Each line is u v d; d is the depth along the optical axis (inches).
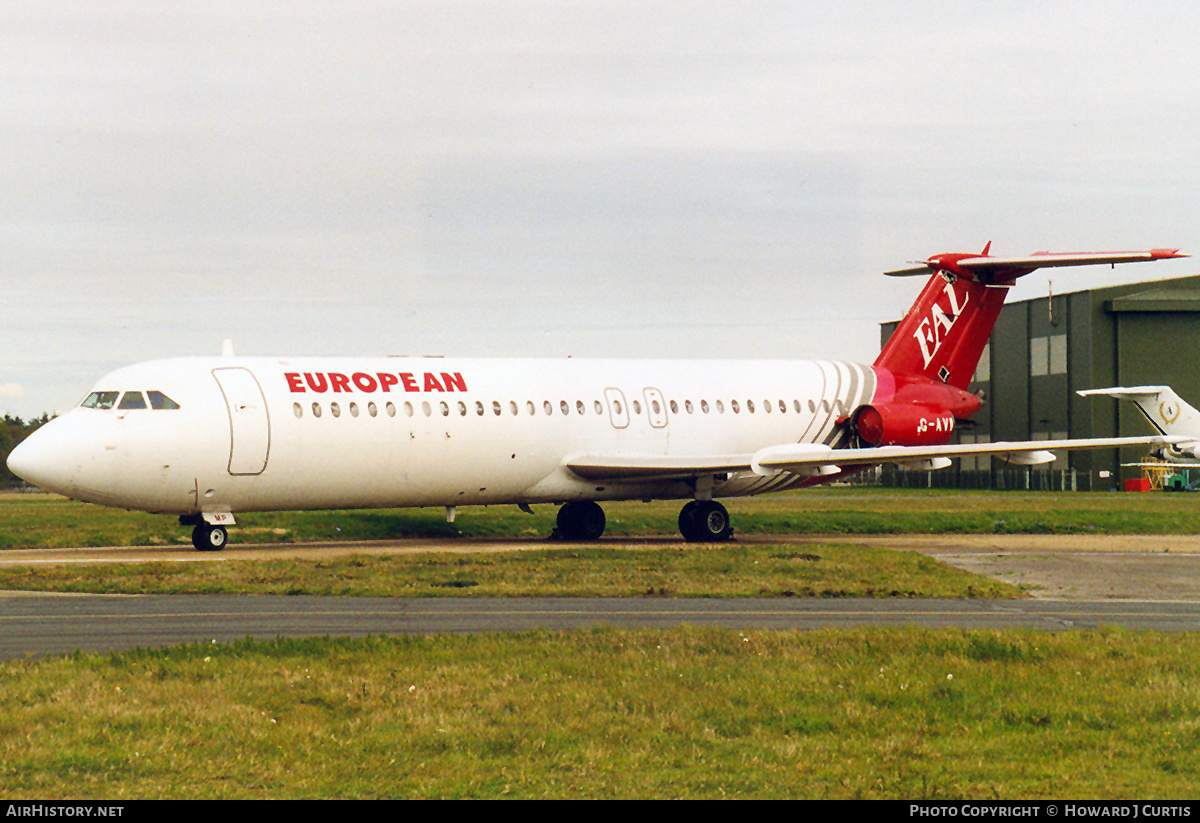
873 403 6422.2
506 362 5674.2
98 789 1604.3
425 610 3211.1
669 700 2106.3
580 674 2303.2
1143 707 2082.9
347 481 5108.3
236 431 4825.3
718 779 1681.8
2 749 1765.5
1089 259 5895.7
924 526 6860.2
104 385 4852.4
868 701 2151.8
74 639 2721.5
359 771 1699.1
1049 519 7076.8
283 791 1608.0
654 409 5900.6
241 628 2888.8
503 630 2874.0
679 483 6013.8
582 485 5767.7
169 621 2997.0
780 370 6318.9
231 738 1836.9
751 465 5654.5
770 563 4252.0
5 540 5531.5
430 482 5329.7
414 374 5334.6
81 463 4643.2
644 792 1620.3
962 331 6574.8
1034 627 3004.4
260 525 6200.8
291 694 2113.7
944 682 2258.9
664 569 4097.0
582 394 5738.2
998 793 1630.2
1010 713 2052.2
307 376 5064.0
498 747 1823.3
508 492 5600.4
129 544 5615.2
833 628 2795.3
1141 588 3843.5
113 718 1930.4
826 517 7081.7
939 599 3540.8
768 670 2349.9
